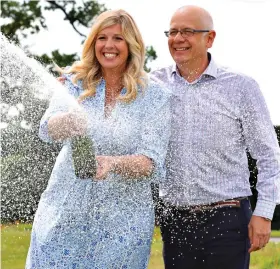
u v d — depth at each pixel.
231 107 4.71
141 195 4.43
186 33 4.73
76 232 4.40
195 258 4.75
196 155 4.69
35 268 4.44
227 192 4.70
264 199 4.72
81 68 4.52
